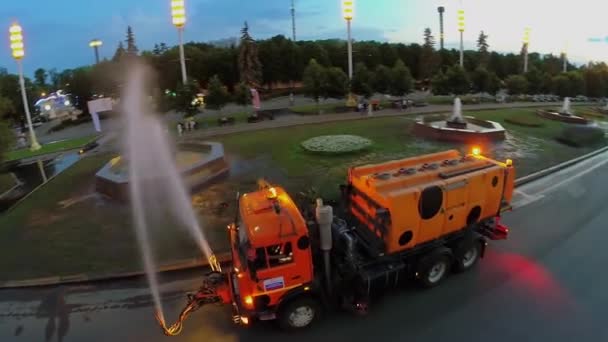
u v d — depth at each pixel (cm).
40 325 906
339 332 819
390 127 3053
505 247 1142
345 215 1016
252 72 5434
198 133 3117
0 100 2434
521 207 1444
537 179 1758
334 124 3269
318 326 838
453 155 1102
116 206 1603
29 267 1140
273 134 2942
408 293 937
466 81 4478
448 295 923
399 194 821
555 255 1088
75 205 1644
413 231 867
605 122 3453
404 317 855
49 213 1569
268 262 735
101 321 907
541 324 818
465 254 988
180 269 1101
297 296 798
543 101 5050
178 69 5669
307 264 769
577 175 1792
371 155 2209
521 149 2267
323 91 4041
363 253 899
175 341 823
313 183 1758
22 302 991
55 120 5116
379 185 866
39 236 1350
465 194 925
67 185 1947
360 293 858
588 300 891
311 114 3859
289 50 6278
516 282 964
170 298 980
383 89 4291
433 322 836
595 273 993
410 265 915
